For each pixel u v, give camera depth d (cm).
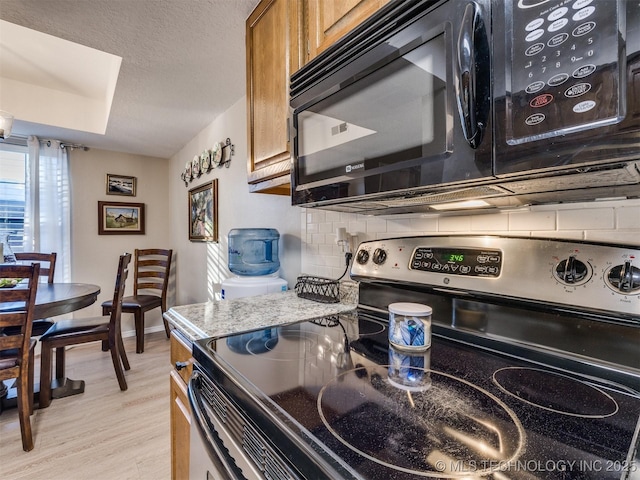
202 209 312
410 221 113
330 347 84
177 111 261
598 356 66
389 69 69
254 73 140
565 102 45
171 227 409
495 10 51
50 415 206
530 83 48
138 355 312
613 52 41
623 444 43
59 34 158
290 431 47
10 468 160
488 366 72
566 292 70
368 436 45
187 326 104
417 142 64
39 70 253
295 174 99
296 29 112
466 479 36
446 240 96
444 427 47
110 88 251
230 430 64
